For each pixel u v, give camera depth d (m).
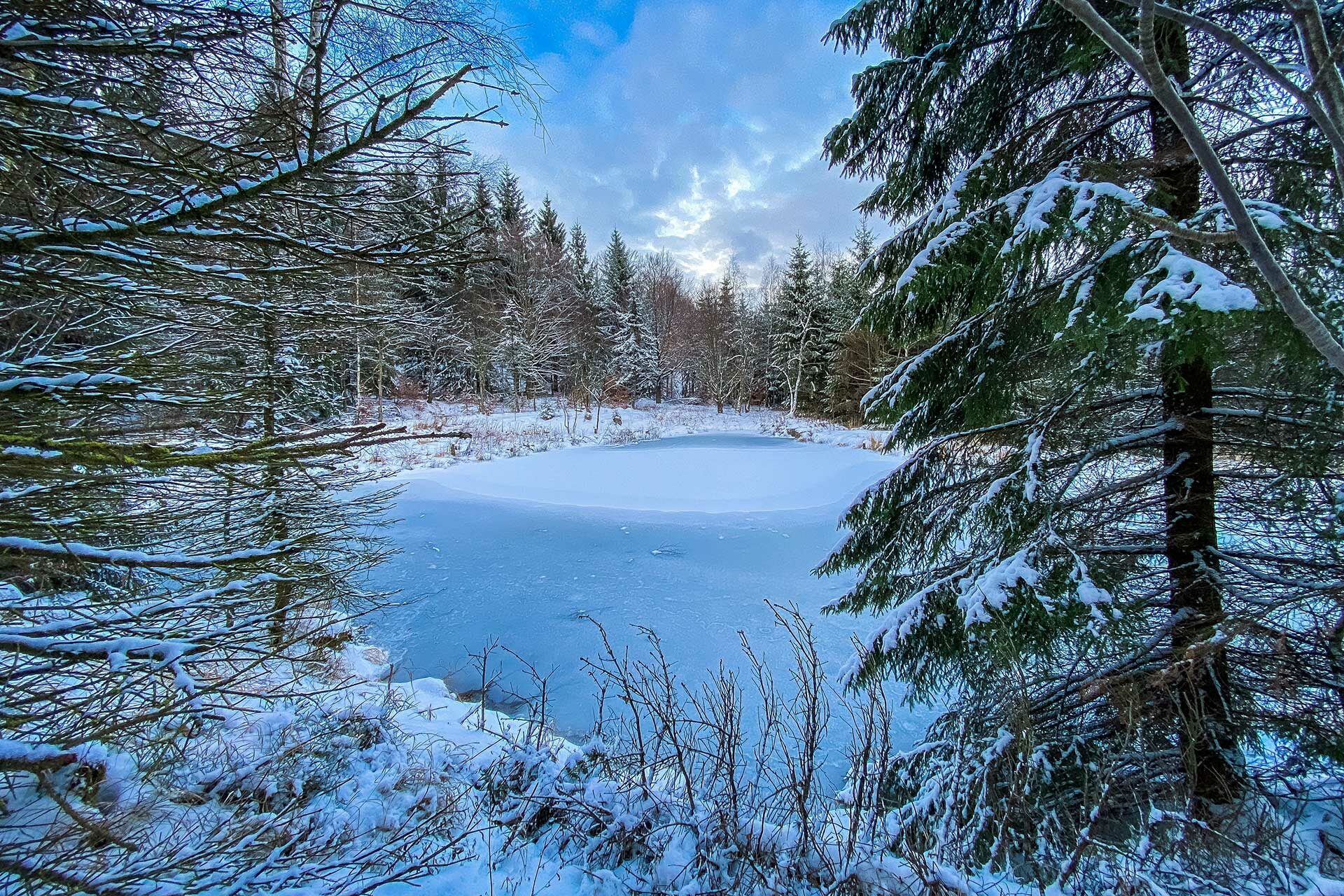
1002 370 2.96
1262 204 2.02
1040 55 2.95
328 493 5.52
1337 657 2.18
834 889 2.03
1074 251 2.49
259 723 3.16
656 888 2.11
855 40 3.28
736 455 15.80
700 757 3.48
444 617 6.36
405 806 2.70
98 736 1.45
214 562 1.57
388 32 1.69
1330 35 2.26
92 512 1.95
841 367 24.03
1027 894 2.07
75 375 1.51
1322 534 2.32
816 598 6.88
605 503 11.30
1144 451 2.92
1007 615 2.26
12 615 1.76
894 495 3.30
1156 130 2.68
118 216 1.53
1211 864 1.95
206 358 3.44
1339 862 1.96
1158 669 2.37
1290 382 2.39
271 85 1.53
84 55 1.45
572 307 28.12
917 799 2.71
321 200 1.71
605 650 5.66
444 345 17.42
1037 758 2.45
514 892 2.13
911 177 3.43
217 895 1.52
